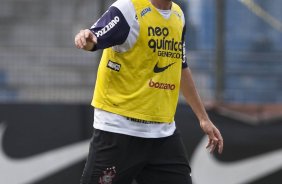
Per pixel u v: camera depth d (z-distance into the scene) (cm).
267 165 1991
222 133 2002
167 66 1101
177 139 1155
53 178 1967
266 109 2014
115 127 1095
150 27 1071
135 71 1080
